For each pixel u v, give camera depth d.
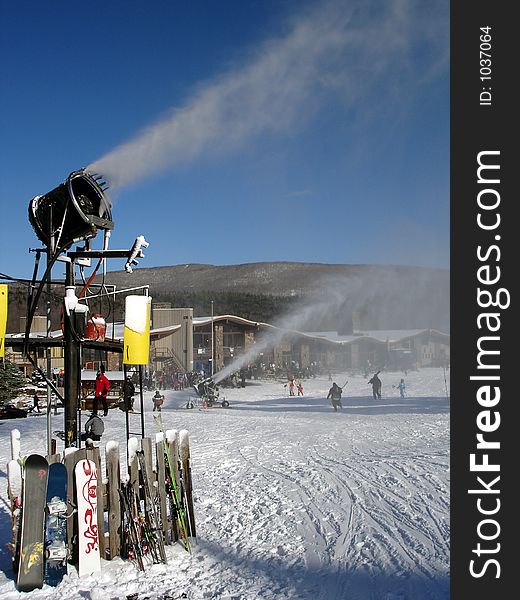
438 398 36.56
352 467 11.66
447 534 7.02
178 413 27.30
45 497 5.77
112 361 50.44
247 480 10.61
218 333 67.06
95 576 5.85
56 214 8.02
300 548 6.71
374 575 5.83
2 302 7.11
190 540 6.96
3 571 6.07
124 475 10.59
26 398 29.78
